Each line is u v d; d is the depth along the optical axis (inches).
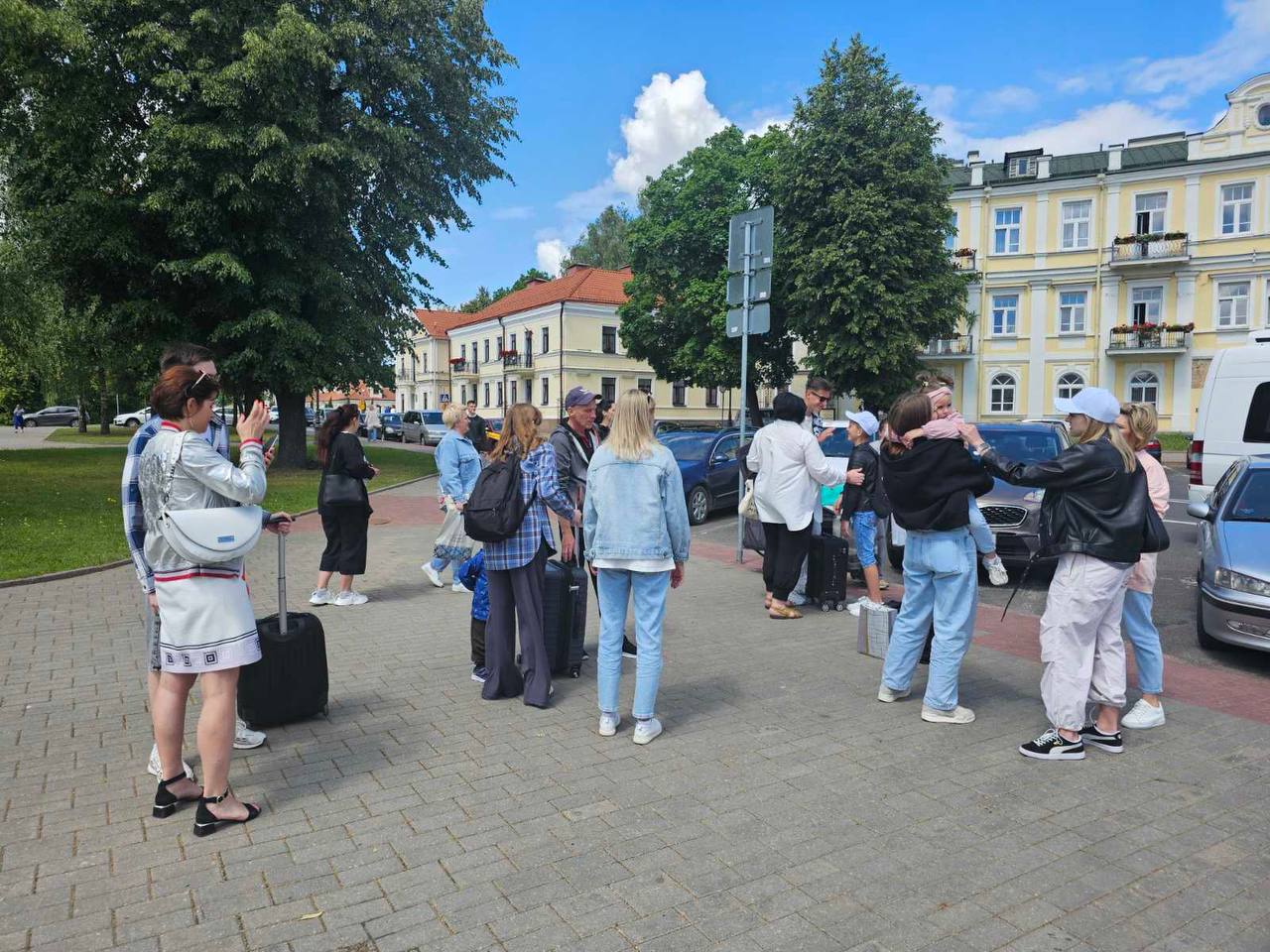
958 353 1550.2
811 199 1117.7
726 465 569.0
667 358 1504.7
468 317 2662.4
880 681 219.8
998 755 170.6
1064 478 162.4
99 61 740.7
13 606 294.0
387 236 914.7
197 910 113.1
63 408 2706.7
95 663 226.5
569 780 156.1
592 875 123.0
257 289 832.3
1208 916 114.4
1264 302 1362.0
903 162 1095.6
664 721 188.5
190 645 130.4
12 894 116.6
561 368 2070.6
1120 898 118.6
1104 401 163.5
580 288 2111.2
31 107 753.6
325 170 808.3
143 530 138.5
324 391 922.1
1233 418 453.4
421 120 923.4
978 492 182.4
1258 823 141.7
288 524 178.4
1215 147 1384.1
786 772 161.0
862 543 280.4
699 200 1321.4
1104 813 144.7
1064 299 1503.4
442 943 106.4
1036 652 250.5
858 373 1136.2
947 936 109.2
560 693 208.2
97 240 767.7
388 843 132.0
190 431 133.0
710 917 112.7
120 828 136.2
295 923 110.5
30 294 871.1
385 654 240.7
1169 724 189.5
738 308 389.1
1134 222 1446.9
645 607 175.2
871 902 116.7
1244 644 234.8
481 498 190.2
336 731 180.4
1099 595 164.4
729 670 228.4
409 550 430.0
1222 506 271.6
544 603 214.2
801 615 292.7
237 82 739.4
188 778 144.3
